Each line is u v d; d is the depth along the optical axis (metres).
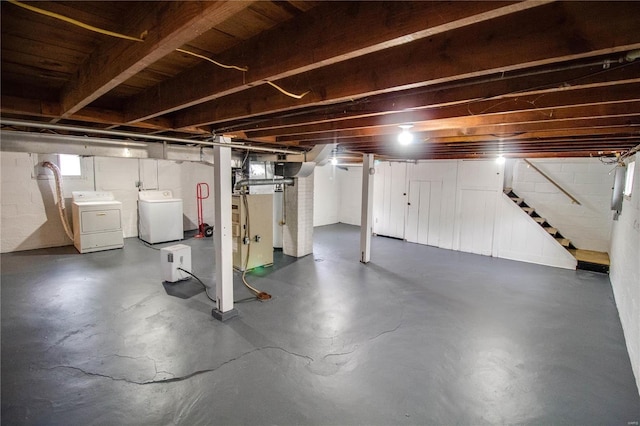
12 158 5.84
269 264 5.65
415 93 1.72
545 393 2.45
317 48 1.12
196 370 2.65
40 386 2.41
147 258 5.84
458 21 0.84
